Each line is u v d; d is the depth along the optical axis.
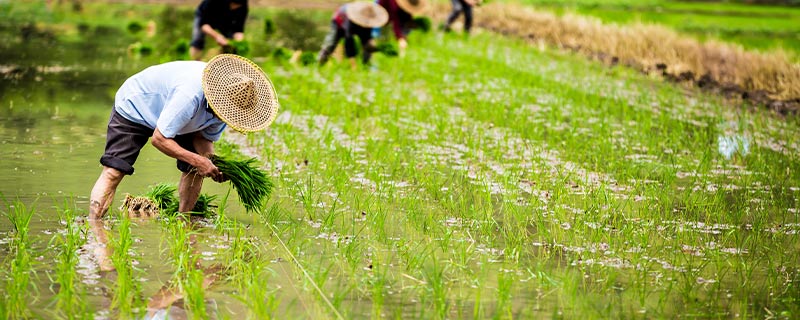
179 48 18.75
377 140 11.41
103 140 11.08
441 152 10.96
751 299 6.33
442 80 16.61
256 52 20.20
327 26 27.56
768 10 35.75
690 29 27.16
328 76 16.42
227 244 7.26
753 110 14.62
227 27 16.88
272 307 5.86
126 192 8.73
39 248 6.98
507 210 8.48
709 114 14.11
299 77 16.38
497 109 13.56
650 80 17.72
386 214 8.26
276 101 7.61
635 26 23.22
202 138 7.89
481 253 7.24
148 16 28.27
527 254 7.24
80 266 6.58
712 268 7.00
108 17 27.64
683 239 7.75
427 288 6.34
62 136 11.23
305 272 6.54
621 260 7.13
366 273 6.66
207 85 7.33
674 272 6.88
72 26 24.73
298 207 8.45
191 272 6.29
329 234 7.62
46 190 8.70
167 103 7.47
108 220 7.77
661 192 9.23
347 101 13.99
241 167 7.91
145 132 7.79
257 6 34.31
